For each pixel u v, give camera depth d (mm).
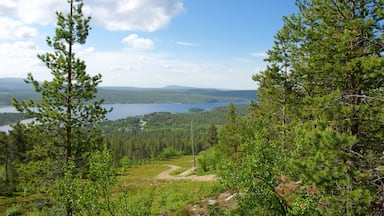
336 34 11953
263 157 9227
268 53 20891
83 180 10008
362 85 10953
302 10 18469
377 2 11336
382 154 10250
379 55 11047
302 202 8641
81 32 15719
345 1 11883
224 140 37938
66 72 15430
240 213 9305
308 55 16344
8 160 47969
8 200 38625
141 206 10336
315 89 14234
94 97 16141
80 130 16062
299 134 9992
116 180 9070
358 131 10828
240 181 9164
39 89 15070
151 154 104688
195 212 18609
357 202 8250
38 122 15148
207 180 34469
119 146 102375
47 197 14906
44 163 15234
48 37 15172
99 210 8883
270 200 9172
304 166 8828
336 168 8477
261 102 26438
